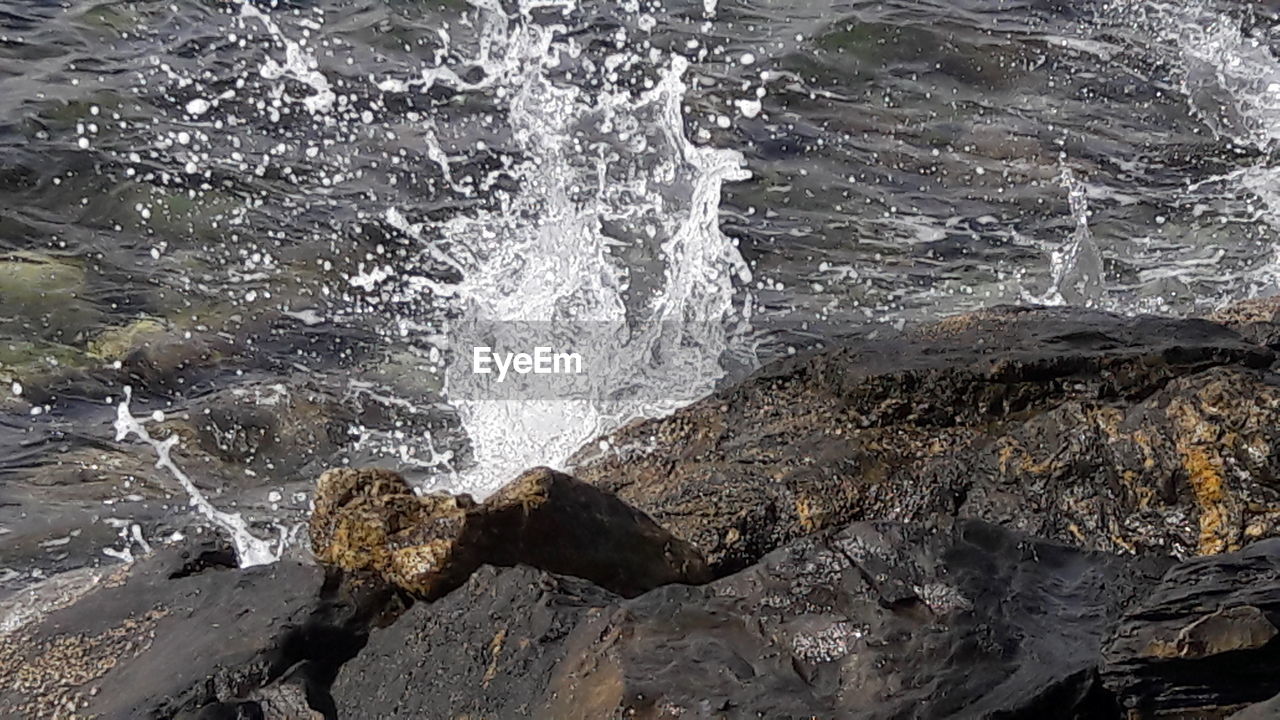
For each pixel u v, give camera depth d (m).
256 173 7.33
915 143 7.84
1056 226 7.25
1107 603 4.18
